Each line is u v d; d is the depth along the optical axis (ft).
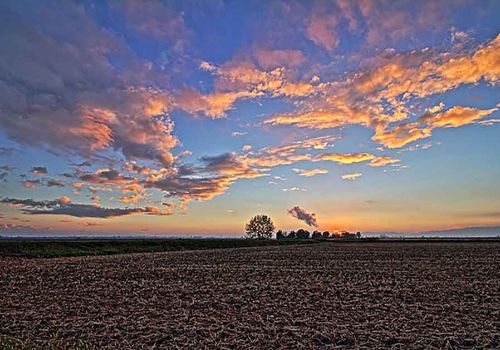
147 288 78.54
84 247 214.69
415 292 72.08
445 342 42.50
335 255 180.34
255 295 70.08
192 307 60.29
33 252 181.47
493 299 65.31
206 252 218.79
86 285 83.05
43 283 86.02
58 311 57.77
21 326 49.24
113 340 43.75
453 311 56.80
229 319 52.60
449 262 136.67
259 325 49.75
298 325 49.73
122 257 172.76
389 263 134.72
